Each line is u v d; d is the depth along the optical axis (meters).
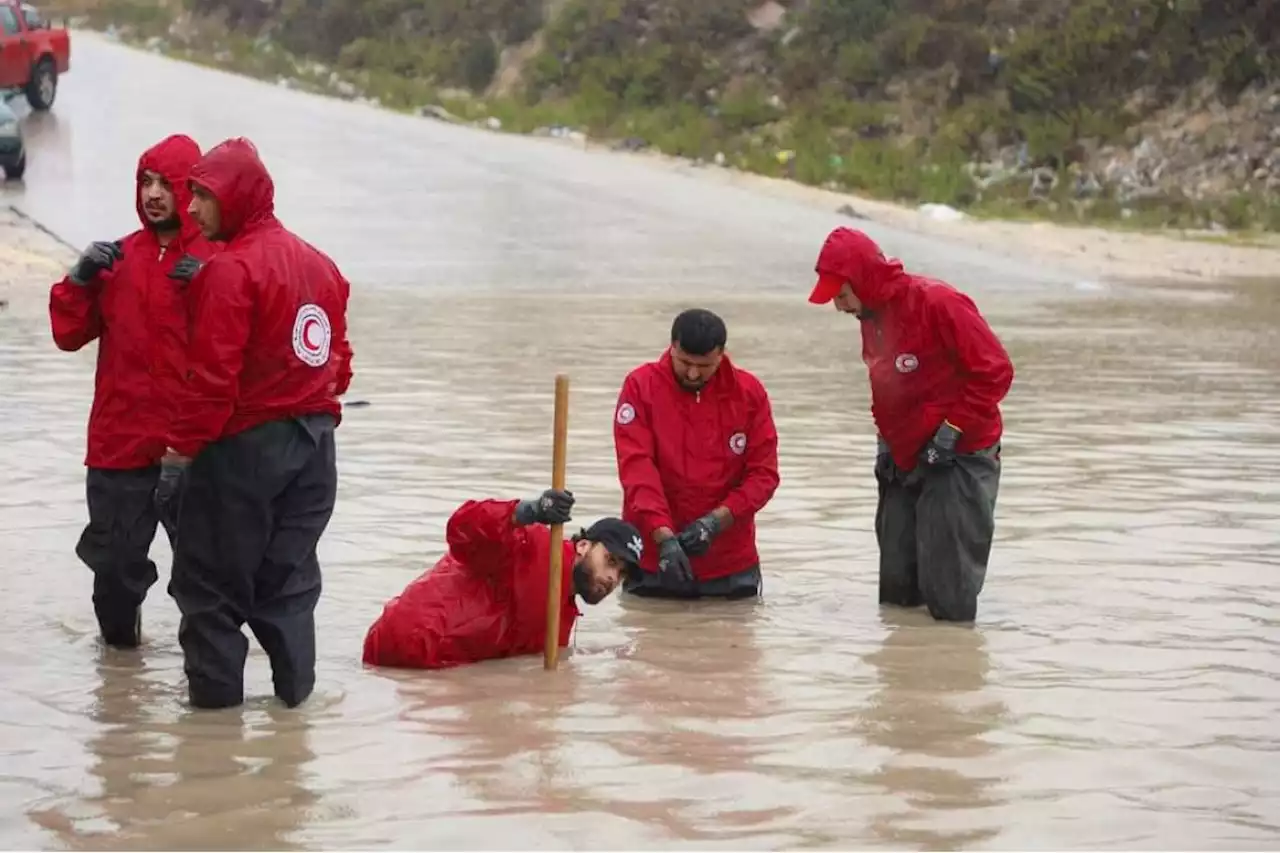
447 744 20.62
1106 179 116.88
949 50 137.88
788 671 24.03
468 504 24.47
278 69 168.50
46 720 21.47
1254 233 103.25
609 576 25.20
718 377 28.31
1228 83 120.56
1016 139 125.31
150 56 167.25
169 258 23.66
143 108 124.44
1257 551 31.06
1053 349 58.44
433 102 152.12
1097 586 28.75
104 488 23.94
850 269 26.80
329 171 106.31
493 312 65.19
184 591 21.89
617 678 23.64
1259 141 115.75
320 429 21.94
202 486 21.55
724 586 28.27
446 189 102.50
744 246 88.19
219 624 21.88
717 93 147.12
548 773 19.59
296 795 18.83
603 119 143.00
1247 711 22.14
